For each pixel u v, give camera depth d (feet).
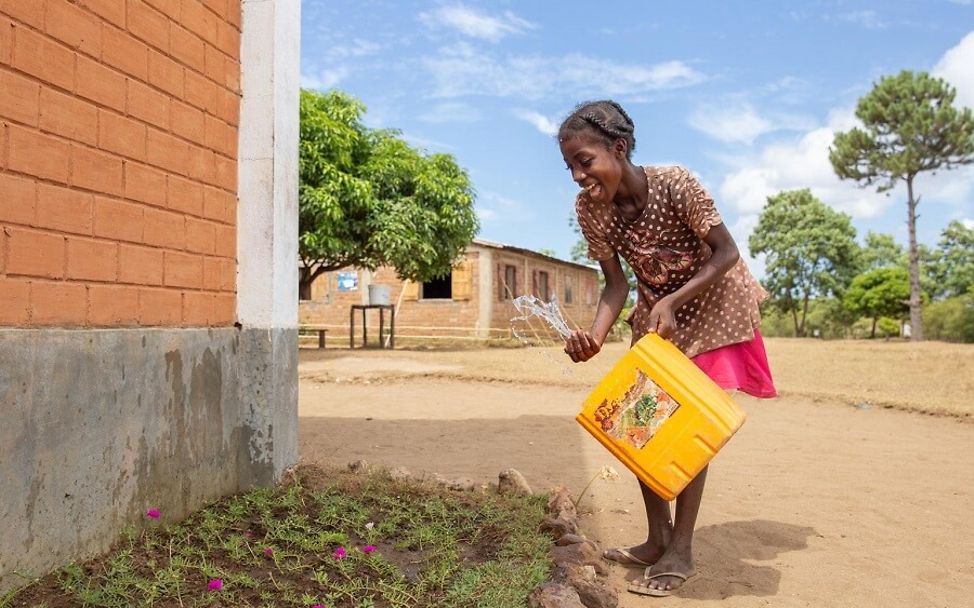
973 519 13.73
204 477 12.45
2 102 8.61
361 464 15.10
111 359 10.26
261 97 13.65
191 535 10.97
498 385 36.78
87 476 9.81
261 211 13.60
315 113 56.54
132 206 10.85
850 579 10.57
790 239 170.19
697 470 8.95
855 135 111.14
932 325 118.01
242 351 13.57
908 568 11.09
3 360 8.50
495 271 78.33
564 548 10.85
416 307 78.54
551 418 26.81
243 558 10.14
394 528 11.32
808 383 37.27
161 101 11.52
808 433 24.13
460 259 76.84
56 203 9.42
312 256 58.65
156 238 11.41
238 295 13.61
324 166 55.67
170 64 11.74
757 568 10.98
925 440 22.89
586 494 15.51
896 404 29.25
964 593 10.13
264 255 13.53
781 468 18.44
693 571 10.46
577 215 10.78
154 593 8.73
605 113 9.66
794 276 172.55
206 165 12.74
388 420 26.05
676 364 9.21
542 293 92.27
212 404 12.67
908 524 13.38
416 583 9.39
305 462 14.64
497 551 10.62
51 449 9.22
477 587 9.09
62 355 9.39
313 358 50.65
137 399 10.80
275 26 13.67
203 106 12.64
